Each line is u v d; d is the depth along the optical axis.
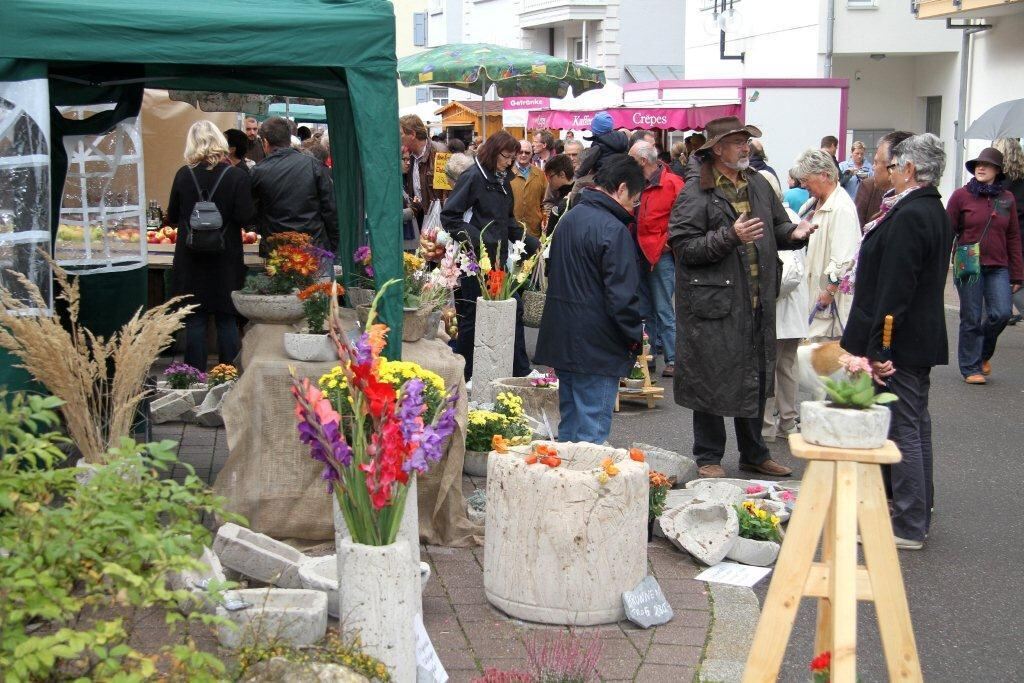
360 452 4.13
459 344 9.92
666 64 38.72
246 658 4.03
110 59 5.44
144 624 4.59
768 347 7.21
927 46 25.31
